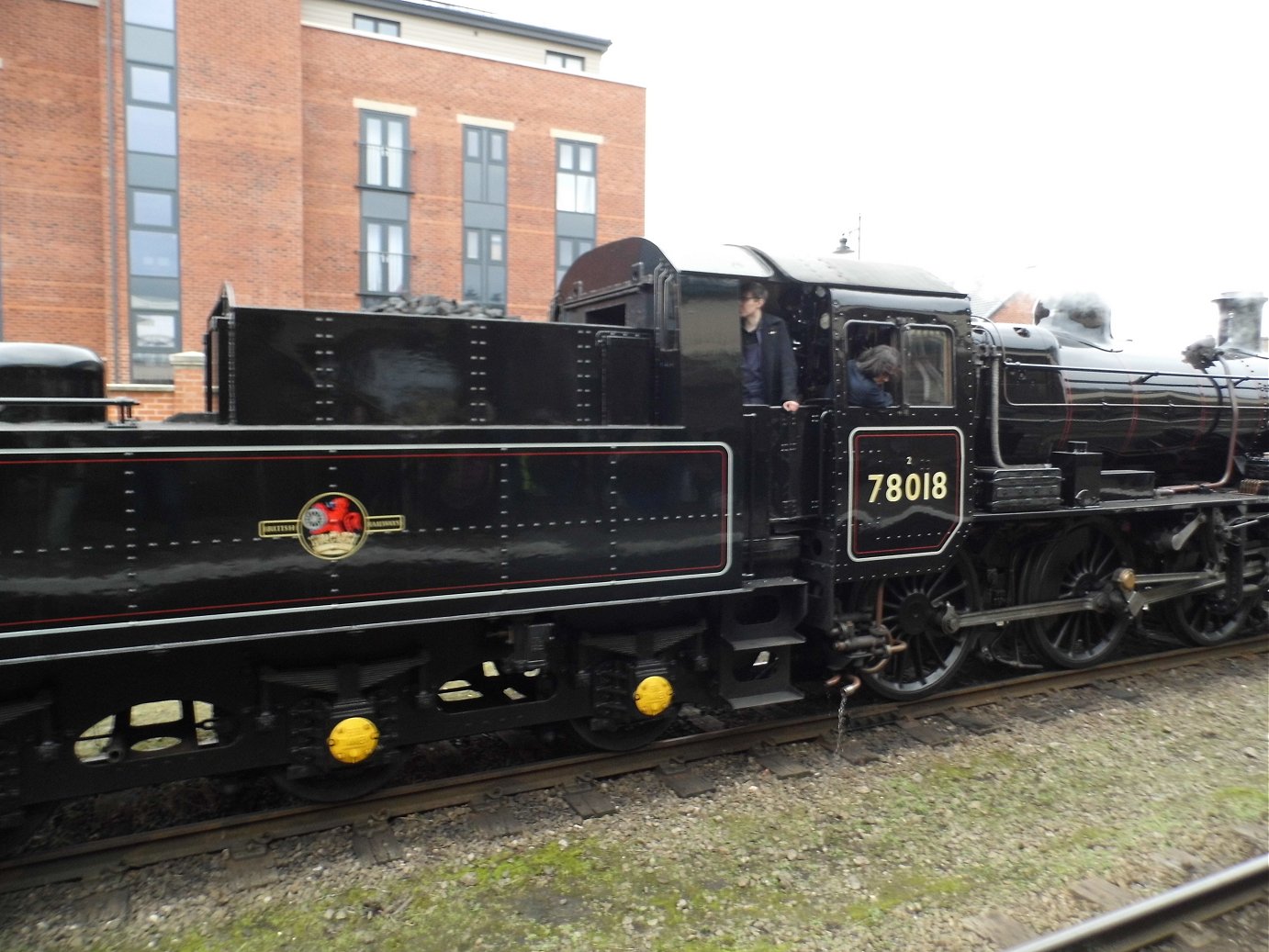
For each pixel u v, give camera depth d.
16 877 3.55
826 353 5.00
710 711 5.71
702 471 4.51
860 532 4.95
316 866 3.77
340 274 19.27
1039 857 3.94
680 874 3.77
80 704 3.62
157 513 3.36
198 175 17.23
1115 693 6.15
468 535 3.92
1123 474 6.61
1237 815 4.35
